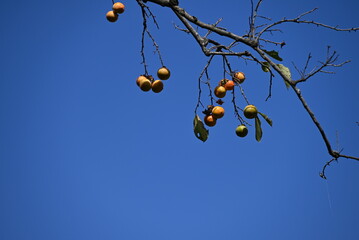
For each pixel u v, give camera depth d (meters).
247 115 3.20
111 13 3.44
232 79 3.25
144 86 3.30
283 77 3.00
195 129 3.28
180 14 3.16
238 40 3.10
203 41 3.14
